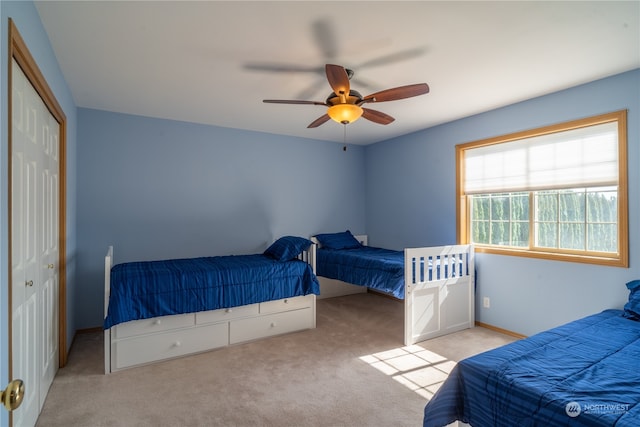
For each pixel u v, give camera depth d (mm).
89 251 3568
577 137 2984
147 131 3854
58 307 2676
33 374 1934
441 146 4180
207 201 4207
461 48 2266
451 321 3506
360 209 5461
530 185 3316
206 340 3043
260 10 1852
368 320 3949
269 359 2885
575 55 2367
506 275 3484
